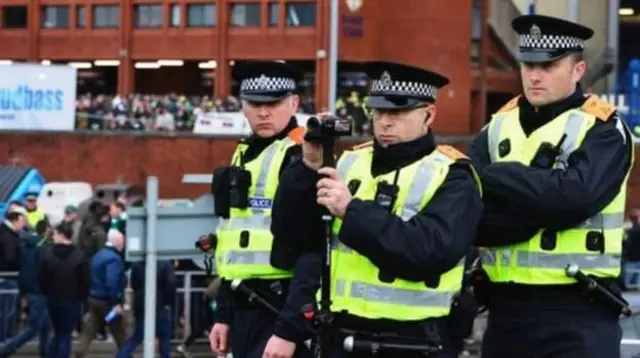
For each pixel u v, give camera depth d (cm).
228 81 11644
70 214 4638
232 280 1730
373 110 1328
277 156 1716
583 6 9725
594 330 1385
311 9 11206
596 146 1359
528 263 1392
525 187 1330
